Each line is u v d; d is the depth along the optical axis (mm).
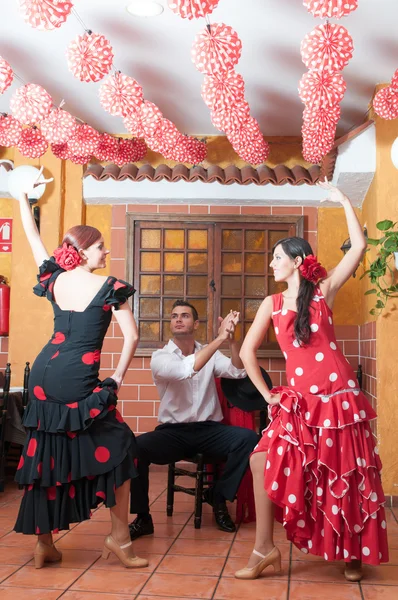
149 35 4301
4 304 6086
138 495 3979
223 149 6223
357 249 3322
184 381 4379
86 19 4098
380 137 5156
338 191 3375
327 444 3033
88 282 3359
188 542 3826
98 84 5078
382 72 4777
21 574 3197
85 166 6129
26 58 4664
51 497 3211
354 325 6105
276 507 3256
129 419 6125
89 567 3320
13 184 5770
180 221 6215
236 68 4785
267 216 6156
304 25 4145
